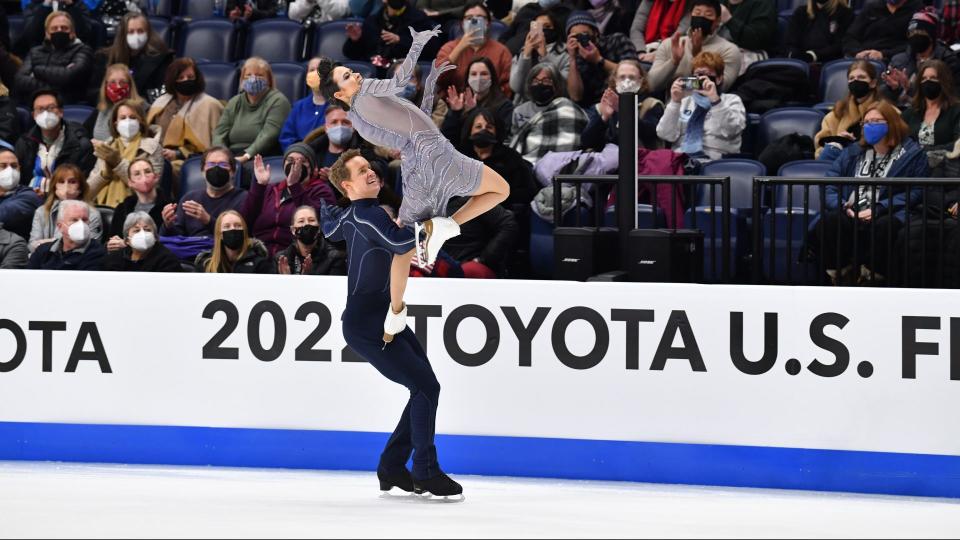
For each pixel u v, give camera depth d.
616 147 30.11
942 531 17.27
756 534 16.62
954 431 20.91
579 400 22.09
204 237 29.83
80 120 36.31
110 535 15.52
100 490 20.11
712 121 31.55
